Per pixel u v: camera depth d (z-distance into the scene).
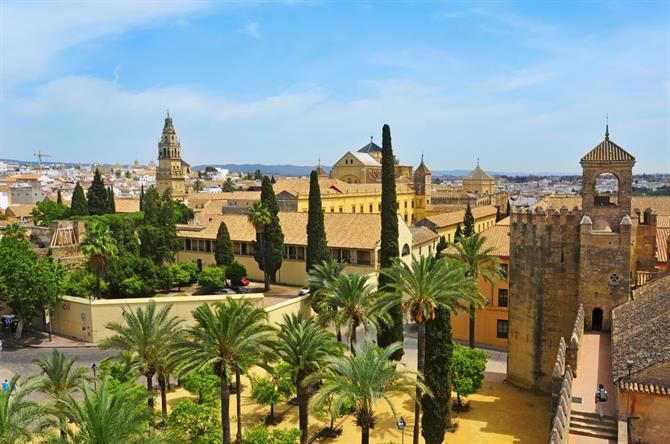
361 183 154.50
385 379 32.91
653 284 43.34
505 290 63.50
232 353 34.56
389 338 52.53
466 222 91.62
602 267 44.00
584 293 44.75
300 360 37.84
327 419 44.72
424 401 38.88
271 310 61.88
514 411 45.38
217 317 35.47
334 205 122.19
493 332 64.25
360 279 48.03
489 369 56.09
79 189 126.56
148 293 75.88
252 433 35.81
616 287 43.69
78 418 27.05
